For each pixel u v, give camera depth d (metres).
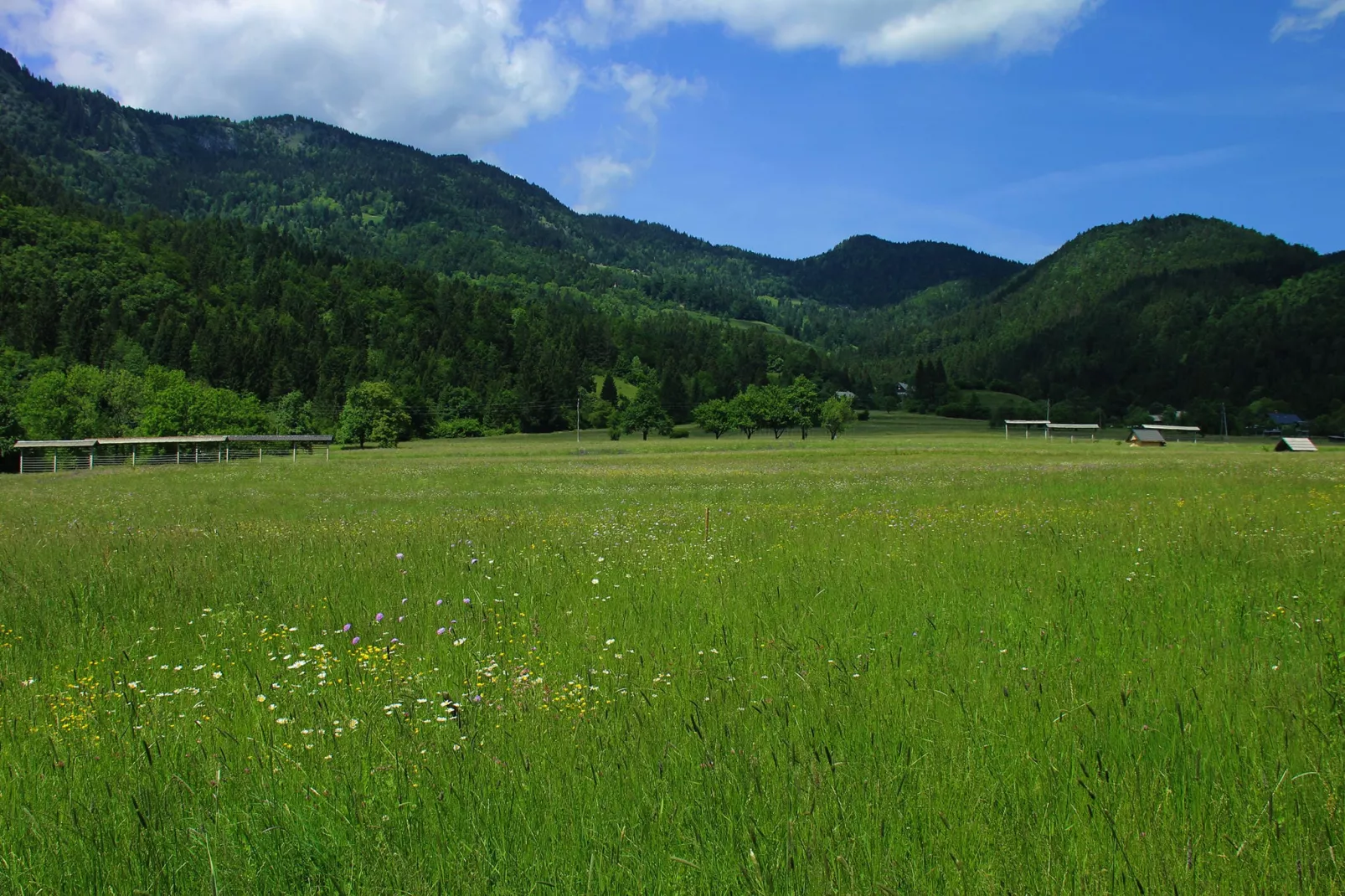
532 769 4.20
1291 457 48.53
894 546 11.73
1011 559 10.31
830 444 92.50
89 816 3.78
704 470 46.19
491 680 5.81
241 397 140.25
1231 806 3.76
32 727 5.03
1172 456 56.97
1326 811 3.60
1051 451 70.06
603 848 3.47
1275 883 3.18
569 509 22.39
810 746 4.39
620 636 7.16
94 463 83.00
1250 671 5.51
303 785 4.06
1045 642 6.54
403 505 25.89
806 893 3.19
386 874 3.28
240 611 8.20
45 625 7.87
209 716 5.19
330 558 11.40
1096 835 3.55
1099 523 13.83
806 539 12.93
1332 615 6.98
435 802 3.87
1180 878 3.20
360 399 131.50
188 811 3.86
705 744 4.44
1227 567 9.35
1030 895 3.14
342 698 5.39
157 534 15.65
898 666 5.92
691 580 9.56
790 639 6.75
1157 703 4.95
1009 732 4.64
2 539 15.00
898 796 3.85
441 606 8.27
